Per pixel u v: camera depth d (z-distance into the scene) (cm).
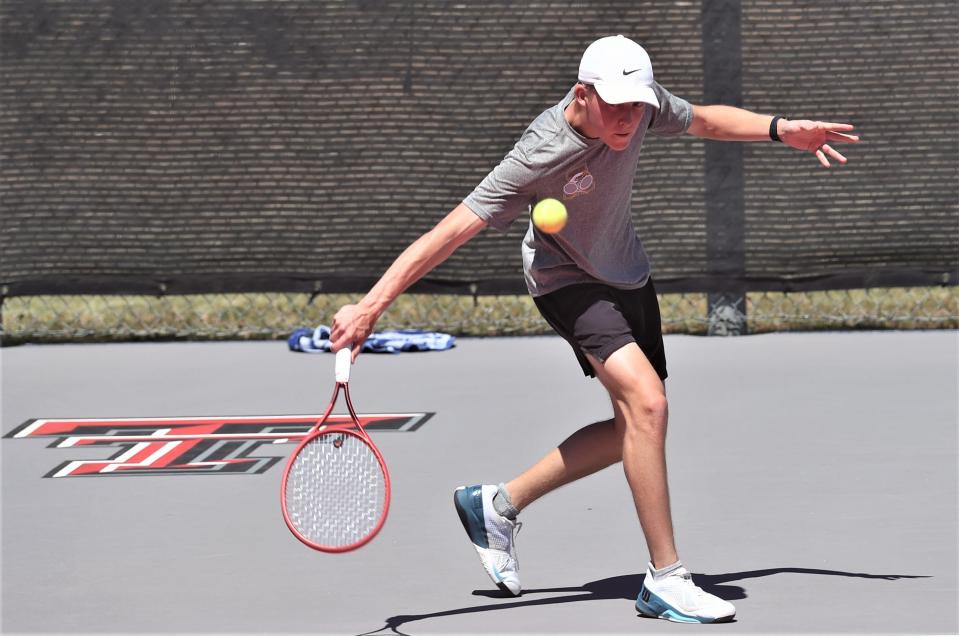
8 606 1399
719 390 2317
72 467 1952
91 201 2823
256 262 2816
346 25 2766
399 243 2798
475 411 2206
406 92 2769
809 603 1353
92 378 2533
